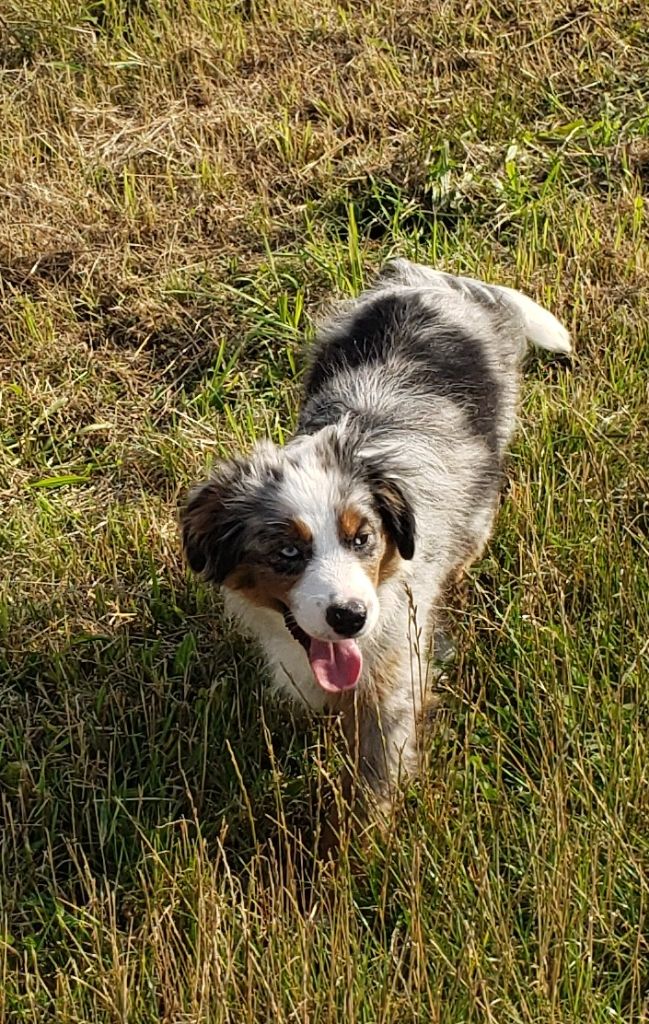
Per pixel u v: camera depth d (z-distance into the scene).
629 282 1.65
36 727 1.24
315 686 1.17
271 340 1.61
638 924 1.03
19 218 1.82
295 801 1.16
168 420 1.56
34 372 1.61
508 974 0.98
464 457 1.26
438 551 1.22
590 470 1.38
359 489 1.08
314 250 1.70
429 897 1.06
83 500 1.47
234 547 1.10
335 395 1.27
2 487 1.49
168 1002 1.00
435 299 1.36
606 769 1.12
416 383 1.27
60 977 1.00
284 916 1.05
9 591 1.36
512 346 1.40
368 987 1.00
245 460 1.12
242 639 1.27
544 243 1.70
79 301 1.70
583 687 1.18
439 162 1.80
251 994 0.97
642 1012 0.98
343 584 1.03
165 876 1.08
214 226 1.80
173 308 1.67
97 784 1.19
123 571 1.38
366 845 1.11
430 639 1.22
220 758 1.20
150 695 1.25
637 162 1.82
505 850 1.09
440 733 1.18
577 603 1.28
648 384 1.48
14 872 1.13
